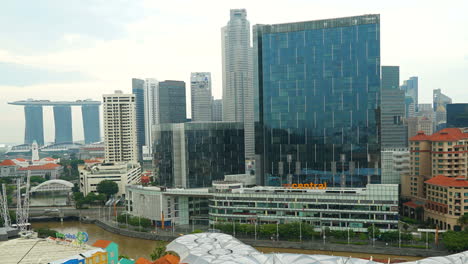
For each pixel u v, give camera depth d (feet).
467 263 444.55
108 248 510.58
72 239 643.45
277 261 434.30
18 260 557.74
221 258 440.86
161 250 549.13
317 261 433.07
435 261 442.91
